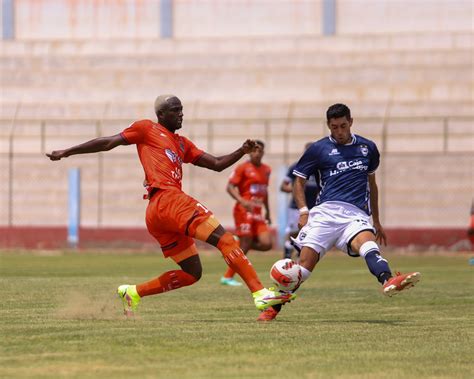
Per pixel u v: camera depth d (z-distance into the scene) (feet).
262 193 149.79
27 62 326.24
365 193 80.18
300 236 80.23
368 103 299.58
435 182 288.10
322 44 314.35
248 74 313.53
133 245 279.90
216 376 51.55
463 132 289.94
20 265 186.19
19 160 307.37
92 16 334.65
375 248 77.00
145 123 78.02
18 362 55.72
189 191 297.33
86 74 323.37
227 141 300.40
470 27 310.04
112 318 80.74
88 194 304.71
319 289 123.95
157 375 51.65
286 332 71.00
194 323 77.05
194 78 316.81
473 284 133.49
